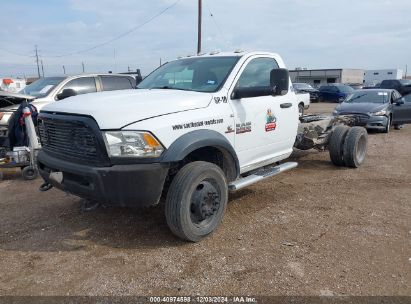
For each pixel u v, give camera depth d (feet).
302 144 24.61
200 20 94.63
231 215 16.89
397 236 14.85
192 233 13.88
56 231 15.34
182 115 13.67
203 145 13.89
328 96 111.96
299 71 229.45
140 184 12.62
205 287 11.31
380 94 48.78
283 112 18.54
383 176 23.95
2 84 76.28
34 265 12.67
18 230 15.48
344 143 25.49
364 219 16.58
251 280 11.66
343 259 12.97
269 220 16.38
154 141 12.71
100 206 17.85
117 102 13.53
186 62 18.22
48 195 20.10
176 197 13.39
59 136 14.05
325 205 18.38
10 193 20.74
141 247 13.88
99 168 12.59
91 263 12.76
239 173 16.14
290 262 12.74
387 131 46.26
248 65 16.94
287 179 23.13
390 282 11.58
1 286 11.44
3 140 25.54
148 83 18.28
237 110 15.80
